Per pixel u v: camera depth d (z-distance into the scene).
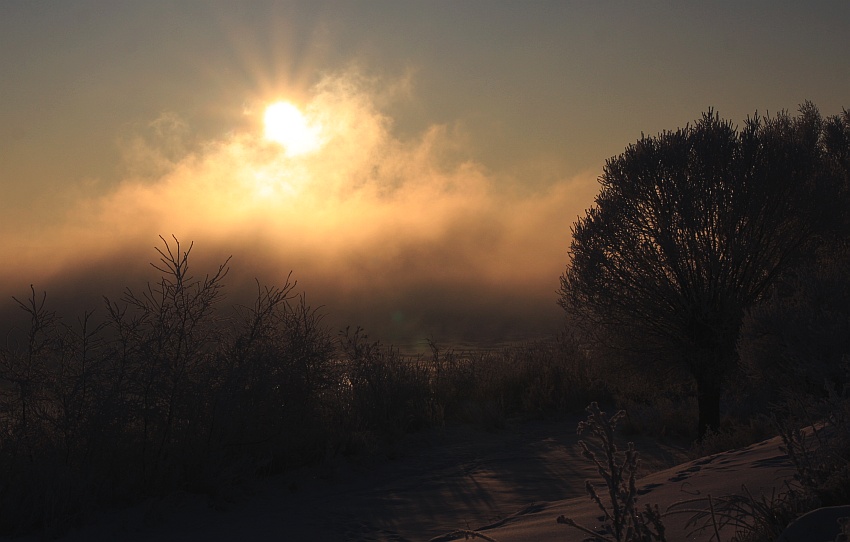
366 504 9.01
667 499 6.02
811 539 3.77
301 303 12.01
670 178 14.56
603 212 15.18
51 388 8.79
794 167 14.34
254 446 10.36
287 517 8.41
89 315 9.02
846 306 11.39
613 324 15.12
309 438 11.12
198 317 9.76
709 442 11.54
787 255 14.59
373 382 14.15
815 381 10.23
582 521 6.08
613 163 15.58
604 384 17.89
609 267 14.95
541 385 17.94
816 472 4.96
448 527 7.75
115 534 7.71
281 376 10.73
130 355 9.10
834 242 14.91
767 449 7.48
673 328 14.77
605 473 3.04
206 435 9.59
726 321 13.91
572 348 19.94
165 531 7.86
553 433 14.44
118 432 8.82
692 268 14.42
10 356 8.66
